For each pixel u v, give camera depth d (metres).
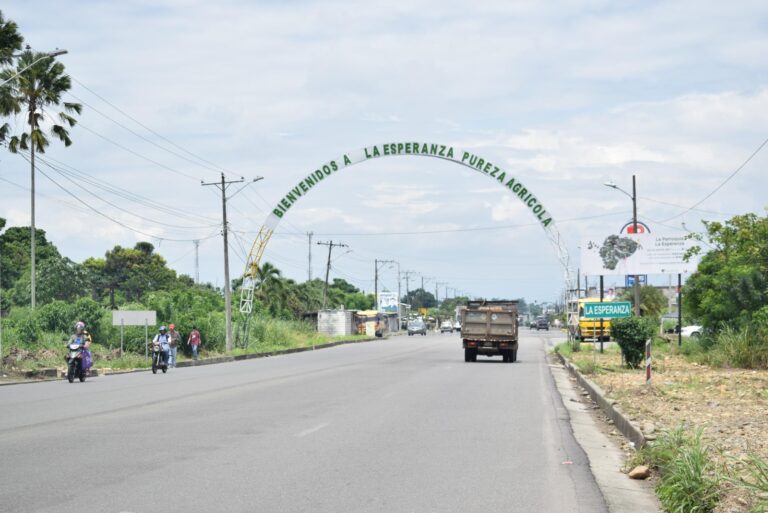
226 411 17.19
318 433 13.73
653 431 12.85
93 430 14.08
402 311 163.25
